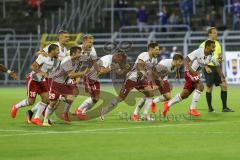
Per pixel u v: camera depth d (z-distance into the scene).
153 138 28.14
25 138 28.53
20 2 87.19
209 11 81.81
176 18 81.25
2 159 23.06
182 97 37.28
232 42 71.12
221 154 23.50
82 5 81.38
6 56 76.94
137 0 86.81
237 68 67.88
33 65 33.91
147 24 83.00
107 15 84.06
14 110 36.47
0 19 85.06
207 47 37.19
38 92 34.44
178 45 73.56
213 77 40.84
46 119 34.00
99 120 36.16
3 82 76.44
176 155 23.45
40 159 22.98
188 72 37.09
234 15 78.94
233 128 31.67
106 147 25.64
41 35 78.38
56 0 85.25
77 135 29.44
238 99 50.62
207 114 39.22
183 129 31.39
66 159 22.88
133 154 23.80
